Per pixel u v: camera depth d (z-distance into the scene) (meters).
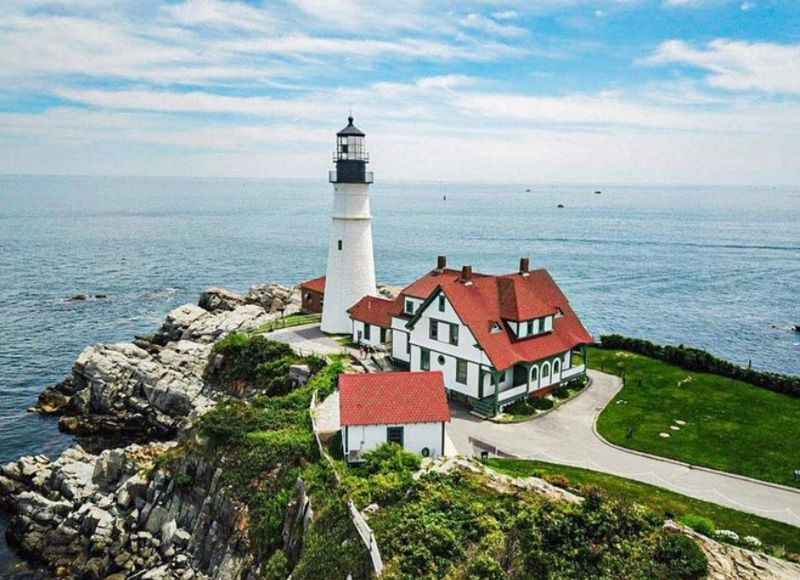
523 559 24.22
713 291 116.88
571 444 39.62
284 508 33.44
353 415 34.34
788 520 30.16
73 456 47.38
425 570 24.33
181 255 157.38
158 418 56.44
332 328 62.22
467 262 149.50
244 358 56.12
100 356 61.81
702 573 23.55
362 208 60.91
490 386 45.56
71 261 144.50
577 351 59.81
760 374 50.50
